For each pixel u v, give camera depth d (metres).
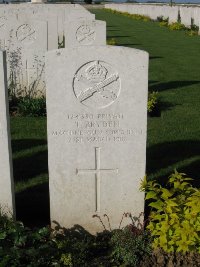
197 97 3.63
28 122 2.93
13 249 1.39
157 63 5.33
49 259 1.41
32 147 2.46
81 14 5.26
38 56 3.29
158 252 1.46
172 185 1.97
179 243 1.38
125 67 1.51
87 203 1.66
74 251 1.48
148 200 1.80
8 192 1.64
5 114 1.54
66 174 1.61
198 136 2.66
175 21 10.96
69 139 1.57
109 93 1.53
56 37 4.26
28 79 3.35
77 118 1.55
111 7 19.50
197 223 1.38
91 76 1.51
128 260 1.45
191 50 6.48
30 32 3.25
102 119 1.56
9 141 1.59
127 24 11.23
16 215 1.79
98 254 1.55
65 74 1.50
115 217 1.68
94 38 3.86
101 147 1.59
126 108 1.55
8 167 1.61
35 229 1.58
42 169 2.18
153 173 2.13
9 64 3.30
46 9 5.96
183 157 2.34
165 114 3.11
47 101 1.53
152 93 3.43
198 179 2.07
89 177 1.62
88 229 1.69
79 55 1.49
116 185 1.64
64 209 1.66
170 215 1.42
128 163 1.61
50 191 1.63
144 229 1.64
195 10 9.66
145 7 13.93
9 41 3.26
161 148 2.46
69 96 1.53
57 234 1.63
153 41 7.60
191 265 1.42
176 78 4.42
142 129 1.57
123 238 1.52
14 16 3.22
